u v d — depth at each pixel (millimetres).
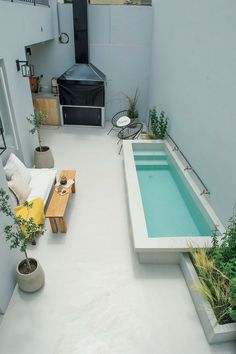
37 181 4523
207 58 3828
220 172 3564
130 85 7949
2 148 4363
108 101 8148
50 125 7844
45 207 4281
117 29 7207
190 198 4492
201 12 3979
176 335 2680
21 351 2527
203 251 3002
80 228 4023
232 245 2811
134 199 4125
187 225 4270
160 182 5402
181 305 2965
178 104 5227
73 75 7168
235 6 3061
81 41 7070
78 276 3260
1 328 2699
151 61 7461
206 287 2703
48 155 5414
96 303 2959
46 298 2988
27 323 2750
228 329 2496
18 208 3699
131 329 2723
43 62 7590
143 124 8203
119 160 6113
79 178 5344
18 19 4645
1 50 4059
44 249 3621
